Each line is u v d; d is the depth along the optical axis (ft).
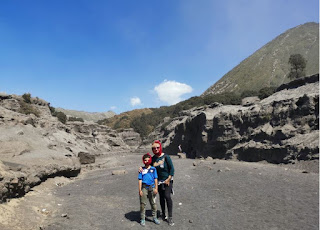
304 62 177.78
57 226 21.63
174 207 28.66
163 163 23.49
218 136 108.88
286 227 21.09
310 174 47.14
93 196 36.83
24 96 170.81
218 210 26.89
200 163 72.95
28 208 26.32
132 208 28.94
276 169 55.11
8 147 59.47
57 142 104.12
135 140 320.09
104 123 518.37
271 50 574.97
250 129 92.53
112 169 81.56
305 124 72.64
